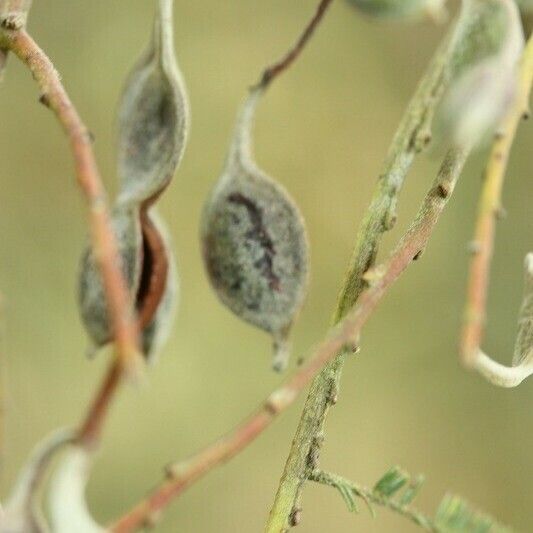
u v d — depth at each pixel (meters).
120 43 0.55
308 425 0.23
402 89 0.56
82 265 0.22
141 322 0.21
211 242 0.23
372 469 0.53
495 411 0.55
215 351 0.52
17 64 0.54
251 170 0.23
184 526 0.50
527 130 0.53
